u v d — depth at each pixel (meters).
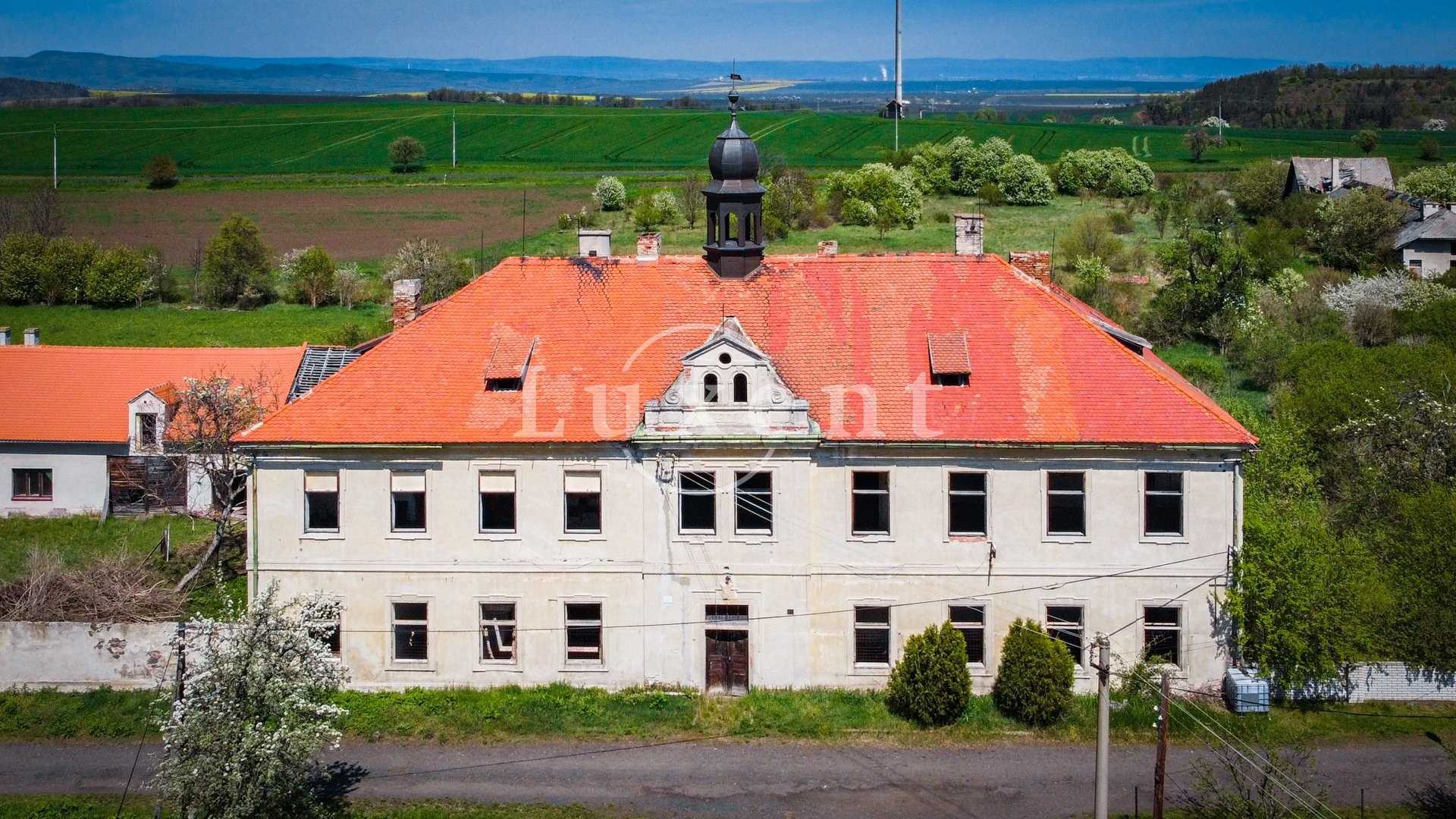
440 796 47.12
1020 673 51.50
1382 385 75.19
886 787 47.66
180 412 74.94
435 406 54.22
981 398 53.56
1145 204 185.12
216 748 41.47
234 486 66.81
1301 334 111.31
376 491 53.84
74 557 69.81
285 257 151.62
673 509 53.38
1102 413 52.91
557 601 53.97
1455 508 54.44
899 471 53.03
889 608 53.59
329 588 54.19
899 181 170.75
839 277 57.59
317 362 71.62
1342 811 45.72
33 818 45.50
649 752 50.31
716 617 53.97
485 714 52.22
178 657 47.94
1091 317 61.28
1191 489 52.56
